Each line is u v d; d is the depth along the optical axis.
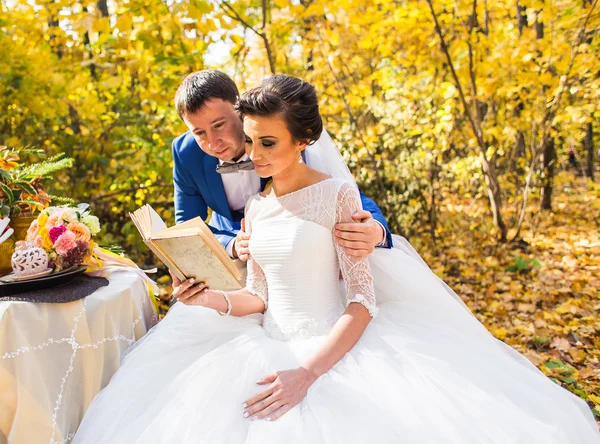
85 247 2.20
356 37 6.33
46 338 1.83
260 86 1.72
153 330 2.17
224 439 1.46
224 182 2.51
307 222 1.85
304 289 1.88
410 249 2.44
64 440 1.83
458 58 6.16
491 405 1.60
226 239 2.45
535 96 6.41
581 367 3.63
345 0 5.20
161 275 5.59
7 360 1.71
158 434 1.52
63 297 1.91
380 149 6.53
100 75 5.54
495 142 7.57
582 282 5.48
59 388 1.84
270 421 1.49
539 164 7.96
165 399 1.68
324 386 1.59
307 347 1.77
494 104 6.89
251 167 2.20
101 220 5.82
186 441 1.47
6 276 2.03
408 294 2.09
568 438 1.60
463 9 5.93
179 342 1.98
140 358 1.93
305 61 7.06
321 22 5.54
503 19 7.03
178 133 5.64
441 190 7.87
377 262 2.06
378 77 6.42
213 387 1.64
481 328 2.13
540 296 5.07
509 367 1.84
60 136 5.43
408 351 1.75
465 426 1.50
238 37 4.86
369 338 1.82
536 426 1.56
